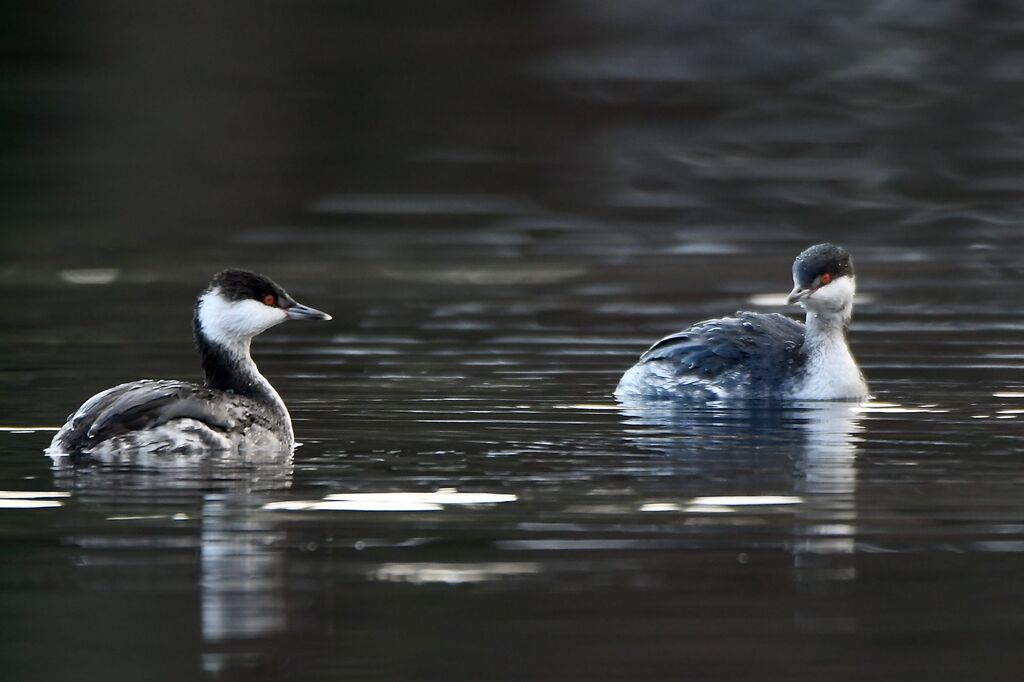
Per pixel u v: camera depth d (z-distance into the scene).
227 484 12.64
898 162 34.62
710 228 29.50
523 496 12.33
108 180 33.72
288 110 39.34
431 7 48.19
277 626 9.62
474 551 10.95
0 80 40.91
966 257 26.41
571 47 45.03
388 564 10.69
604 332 20.84
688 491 12.48
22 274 25.78
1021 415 15.65
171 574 10.48
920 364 18.62
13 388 16.77
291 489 12.51
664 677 8.91
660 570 10.57
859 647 9.30
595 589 10.21
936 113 39.03
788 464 13.45
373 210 31.55
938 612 9.81
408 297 23.64
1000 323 21.14
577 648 9.28
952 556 10.84
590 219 30.53
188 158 35.59
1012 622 9.69
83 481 12.71
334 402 16.23
